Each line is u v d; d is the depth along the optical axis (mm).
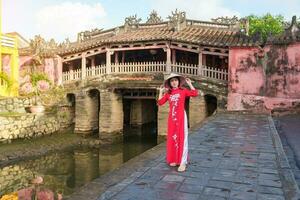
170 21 24281
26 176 15727
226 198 5160
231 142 9953
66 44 27094
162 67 22562
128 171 6547
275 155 8195
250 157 7957
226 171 6688
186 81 6828
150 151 8352
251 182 5969
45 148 20359
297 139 10773
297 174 6750
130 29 25547
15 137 21047
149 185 5738
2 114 21094
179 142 6824
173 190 5508
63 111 25594
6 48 24688
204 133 11680
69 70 27734
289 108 19359
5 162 17391
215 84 21172
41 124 23266
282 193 5383
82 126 24906
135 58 27312
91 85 24516
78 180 15344
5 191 13336
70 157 19797
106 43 23438
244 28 23266
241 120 15586
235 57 20609
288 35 19438
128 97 24984
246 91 20344
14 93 24844
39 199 12375
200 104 21453
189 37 21797
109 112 23594
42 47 27734
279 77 19625
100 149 21984
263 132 11922
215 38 21797
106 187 5598
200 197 5195
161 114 21844
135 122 27688
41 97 24531
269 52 19875
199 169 6809
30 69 28516
